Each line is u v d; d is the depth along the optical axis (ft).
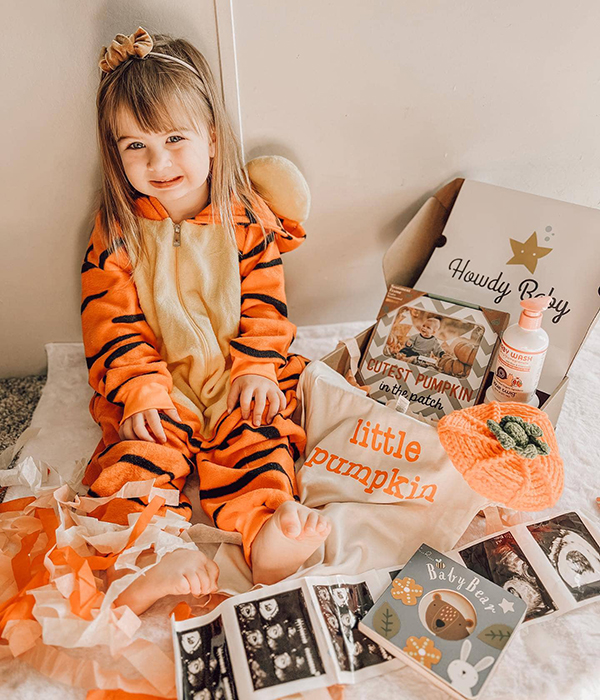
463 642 2.80
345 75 3.68
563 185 4.34
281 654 2.73
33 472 3.39
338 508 3.32
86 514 3.27
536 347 3.35
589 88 3.89
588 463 3.75
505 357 3.44
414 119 3.90
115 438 3.66
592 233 3.75
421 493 3.30
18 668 2.75
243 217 3.76
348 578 3.07
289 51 3.55
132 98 3.18
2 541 3.21
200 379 3.82
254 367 3.69
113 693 2.65
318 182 4.11
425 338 3.79
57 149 3.71
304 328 4.72
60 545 2.97
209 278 3.77
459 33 3.60
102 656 2.79
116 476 3.25
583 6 3.57
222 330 3.83
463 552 3.24
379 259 4.54
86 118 3.61
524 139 4.07
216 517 3.25
